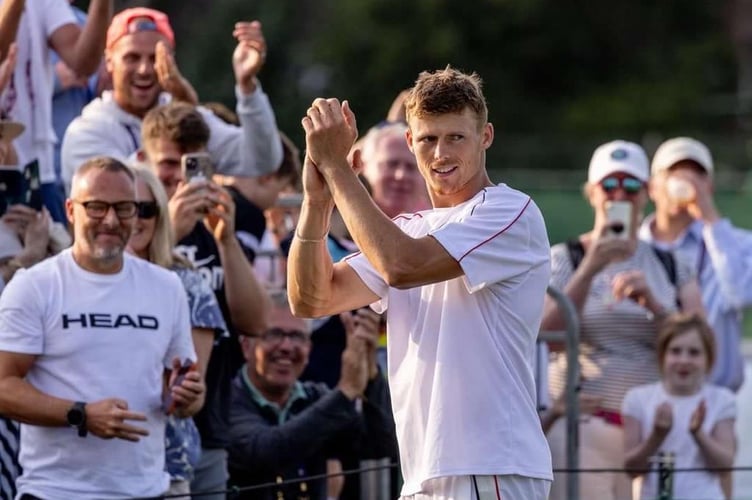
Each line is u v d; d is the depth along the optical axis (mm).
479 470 12062
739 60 84125
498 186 12359
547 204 42219
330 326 19719
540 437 12352
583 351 20844
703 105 79938
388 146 20672
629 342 20688
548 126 79438
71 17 18812
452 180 12195
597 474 20031
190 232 17359
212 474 17047
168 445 15898
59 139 20547
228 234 17062
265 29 78562
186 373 15156
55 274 14977
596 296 20875
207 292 16438
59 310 14852
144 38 18906
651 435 19875
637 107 79000
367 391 18375
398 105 22672
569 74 80875
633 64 81500
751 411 29375
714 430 20266
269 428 17672
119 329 14977
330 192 12094
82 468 14695
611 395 20578
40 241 16703
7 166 16797
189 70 76875
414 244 11859
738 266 23469
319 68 78938
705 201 23766
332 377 19625
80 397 14773
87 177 14977
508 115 79625
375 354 18297
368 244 11828
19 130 17047
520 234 12125
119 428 14422
